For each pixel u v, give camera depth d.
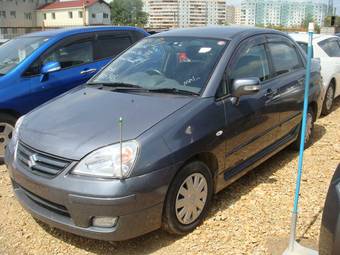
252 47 4.73
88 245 3.67
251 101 4.40
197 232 3.80
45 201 3.49
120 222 3.24
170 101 3.88
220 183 4.11
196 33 4.85
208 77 4.08
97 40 7.02
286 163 5.49
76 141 3.40
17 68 5.89
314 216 4.08
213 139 3.82
